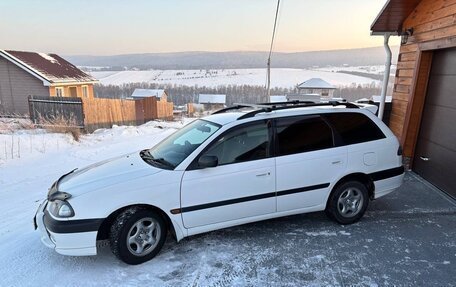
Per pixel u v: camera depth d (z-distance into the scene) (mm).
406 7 6203
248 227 4234
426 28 5926
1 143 8797
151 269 3305
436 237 3928
